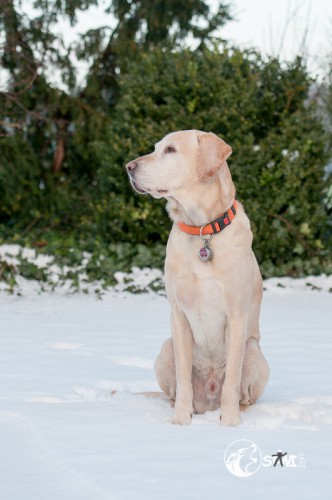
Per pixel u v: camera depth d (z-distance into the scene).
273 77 10.88
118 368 5.45
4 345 6.20
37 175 12.74
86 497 2.85
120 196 10.30
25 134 13.10
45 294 9.16
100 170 10.61
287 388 4.87
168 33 13.79
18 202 12.58
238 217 4.36
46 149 13.20
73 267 10.09
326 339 6.54
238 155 10.01
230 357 4.24
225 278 4.24
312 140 10.27
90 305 8.56
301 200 10.25
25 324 7.30
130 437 3.62
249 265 4.30
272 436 3.67
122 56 13.16
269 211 10.18
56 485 3.02
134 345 6.29
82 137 12.88
